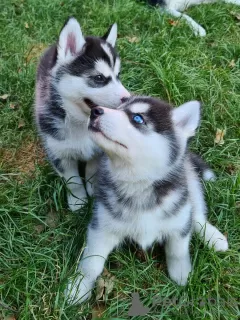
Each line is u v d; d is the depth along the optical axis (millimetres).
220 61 1056
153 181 573
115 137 531
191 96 917
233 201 730
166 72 947
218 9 1242
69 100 711
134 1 1287
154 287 623
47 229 710
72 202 748
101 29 1131
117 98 694
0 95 969
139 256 681
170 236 615
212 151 830
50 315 577
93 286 630
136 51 1032
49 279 631
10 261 656
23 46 1086
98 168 688
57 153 748
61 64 719
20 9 1262
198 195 690
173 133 570
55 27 1171
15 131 892
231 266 646
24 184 774
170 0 1274
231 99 926
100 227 608
